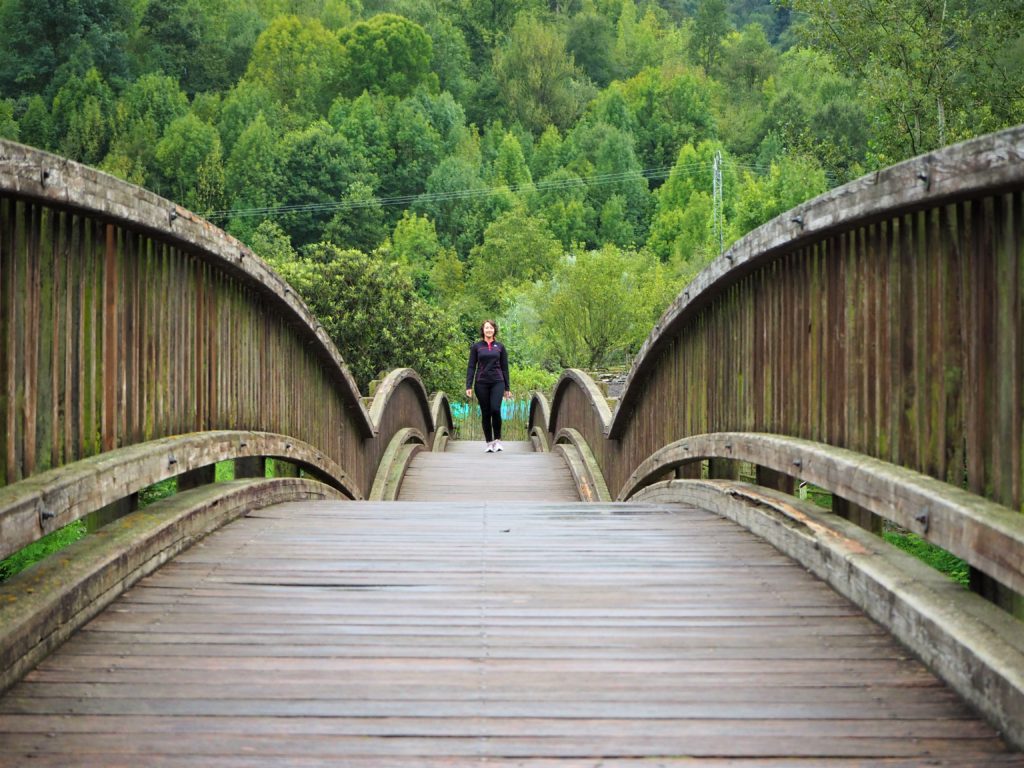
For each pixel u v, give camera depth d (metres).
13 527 5.13
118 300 7.64
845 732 4.34
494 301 128.88
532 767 3.97
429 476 21.03
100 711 4.54
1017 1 23.88
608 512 10.65
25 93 190.12
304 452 13.65
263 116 187.75
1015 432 5.04
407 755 4.07
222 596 6.58
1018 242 5.05
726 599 6.58
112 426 7.46
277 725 4.38
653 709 4.59
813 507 8.41
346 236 168.00
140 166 170.38
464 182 194.75
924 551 13.33
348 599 6.54
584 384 21.28
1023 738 4.09
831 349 8.02
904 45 24.78
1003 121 24.20
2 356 5.70
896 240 6.69
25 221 5.96
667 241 167.00
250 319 11.46
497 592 6.76
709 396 11.89
